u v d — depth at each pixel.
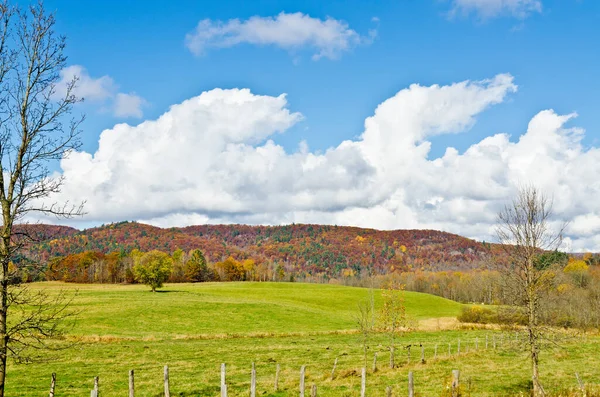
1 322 13.19
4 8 13.91
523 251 24.55
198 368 37.03
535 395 23.62
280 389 28.08
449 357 42.22
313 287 129.38
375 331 63.12
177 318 69.94
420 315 94.12
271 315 76.56
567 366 37.88
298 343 53.16
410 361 41.16
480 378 32.00
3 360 13.27
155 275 104.00
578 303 65.19
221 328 65.94
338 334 62.88
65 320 63.12
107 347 46.56
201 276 168.62
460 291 151.00
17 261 13.62
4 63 13.95
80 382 31.25
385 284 45.84
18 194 13.70
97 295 91.75
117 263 155.38
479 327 71.31
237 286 130.50
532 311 24.12
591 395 23.62
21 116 14.02
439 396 25.59
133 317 68.25
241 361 40.56
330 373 33.62
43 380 31.61
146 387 29.91
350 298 108.56
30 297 14.12
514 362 39.59
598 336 58.69
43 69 14.45
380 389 27.70
